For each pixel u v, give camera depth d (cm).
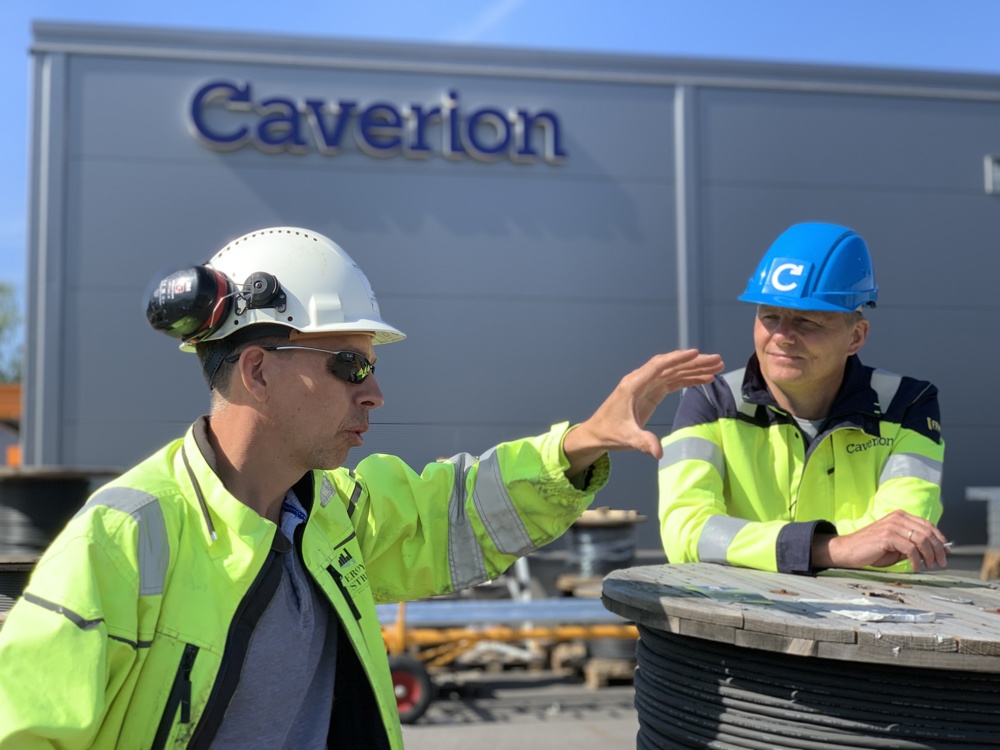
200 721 129
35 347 827
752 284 226
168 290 138
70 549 126
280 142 866
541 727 634
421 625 677
